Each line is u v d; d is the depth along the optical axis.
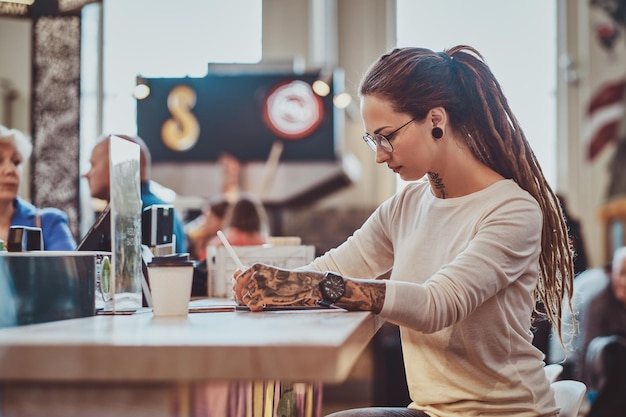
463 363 1.76
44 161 4.52
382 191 7.12
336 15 7.31
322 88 5.43
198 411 1.17
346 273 2.09
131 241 1.84
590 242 7.32
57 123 4.51
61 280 1.53
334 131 5.49
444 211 1.84
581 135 7.36
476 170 1.82
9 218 3.10
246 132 5.51
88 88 6.50
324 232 7.00
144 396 1.16
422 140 1.78
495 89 1.84
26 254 1.45
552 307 1.98
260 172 5.55
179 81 5.50
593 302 3.78
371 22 7.28
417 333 1.82
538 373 1.80
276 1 7.14
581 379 3.67
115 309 1.71
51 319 1.49
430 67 1.79
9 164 3.05
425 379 1.81
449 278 1.60
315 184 5.63
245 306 1.74
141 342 1.10
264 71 5.51
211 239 4.86
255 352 1.07
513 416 1.73
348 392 6.15
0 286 1.37
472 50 1.87
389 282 1.58
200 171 5.51
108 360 1.09
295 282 1.61
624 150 7.26
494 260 1.65
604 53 7.30
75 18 4.44
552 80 7.37
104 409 1.16
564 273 1.95
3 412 1.17
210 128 5.52
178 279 1.64
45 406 1.17
